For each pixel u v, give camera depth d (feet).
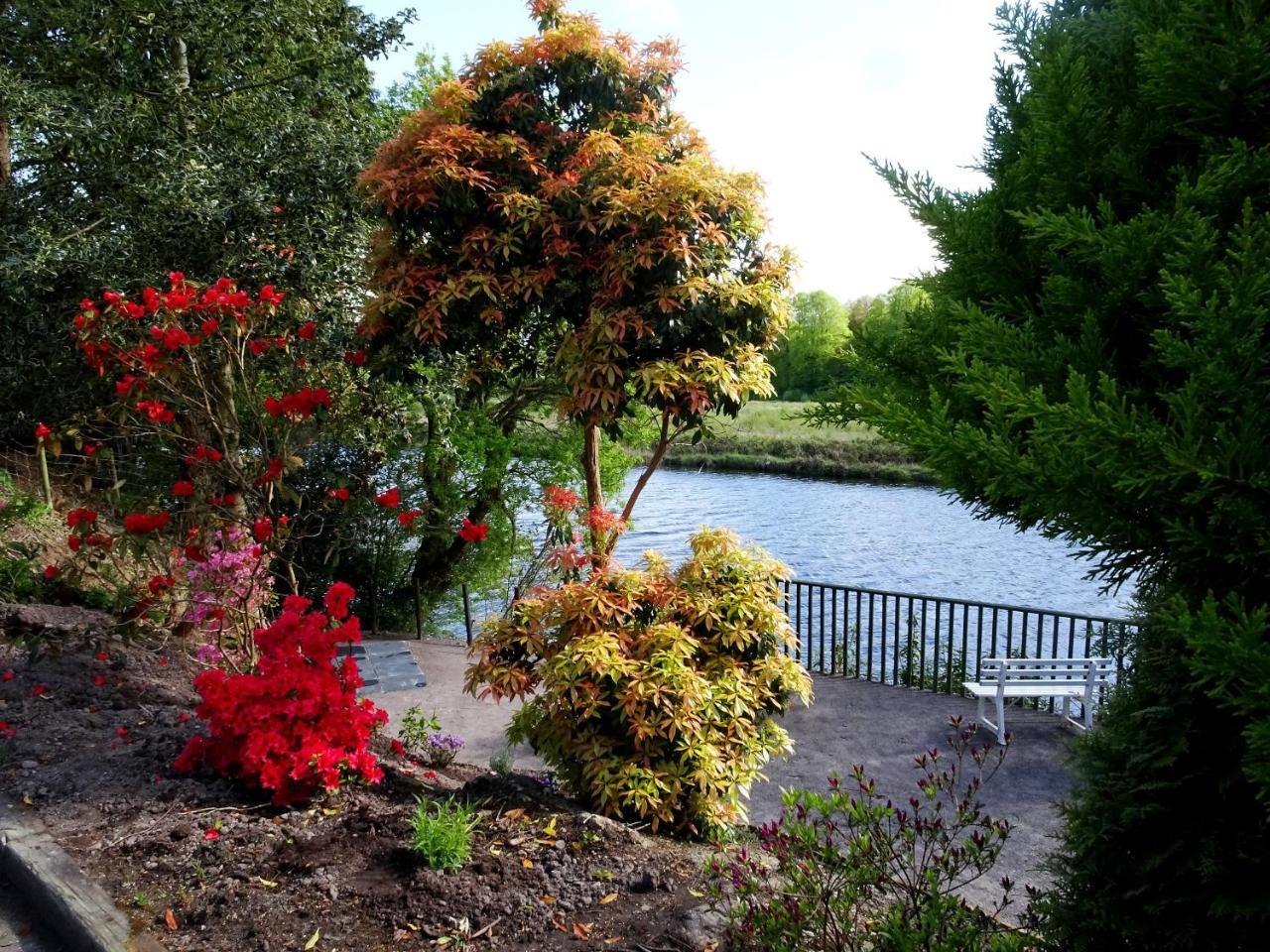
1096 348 6.52
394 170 18.03
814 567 52.49
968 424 6.24
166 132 26.48
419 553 35.04
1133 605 7.75
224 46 29.60
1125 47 7.27
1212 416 5.70
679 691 13.07
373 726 11.86
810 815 16.01
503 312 19.34
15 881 9.57
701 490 82.69
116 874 9.30
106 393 24.43
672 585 15.26
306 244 24.93
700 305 17.43
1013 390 5.98
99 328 14.80
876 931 8.33
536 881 9.86
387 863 9.86
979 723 21.58
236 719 10.87
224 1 28.94
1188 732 7.01
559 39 18.76
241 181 24.39
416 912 8.96
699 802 13.11
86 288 23.11
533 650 14.24
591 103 19.71
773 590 15.37
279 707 11.02
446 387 28.81
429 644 30.58
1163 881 7.12
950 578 49.62
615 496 38.01
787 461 94.73
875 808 8.80
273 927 8.58
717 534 15.61
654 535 61.31
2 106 24.22
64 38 29.48
